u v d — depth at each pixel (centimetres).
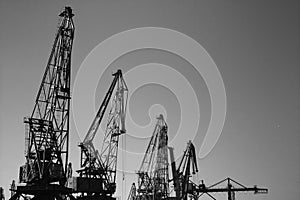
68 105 7394
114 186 8494
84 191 7931
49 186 6962
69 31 7550
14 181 7619
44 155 7012
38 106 7331
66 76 7419
